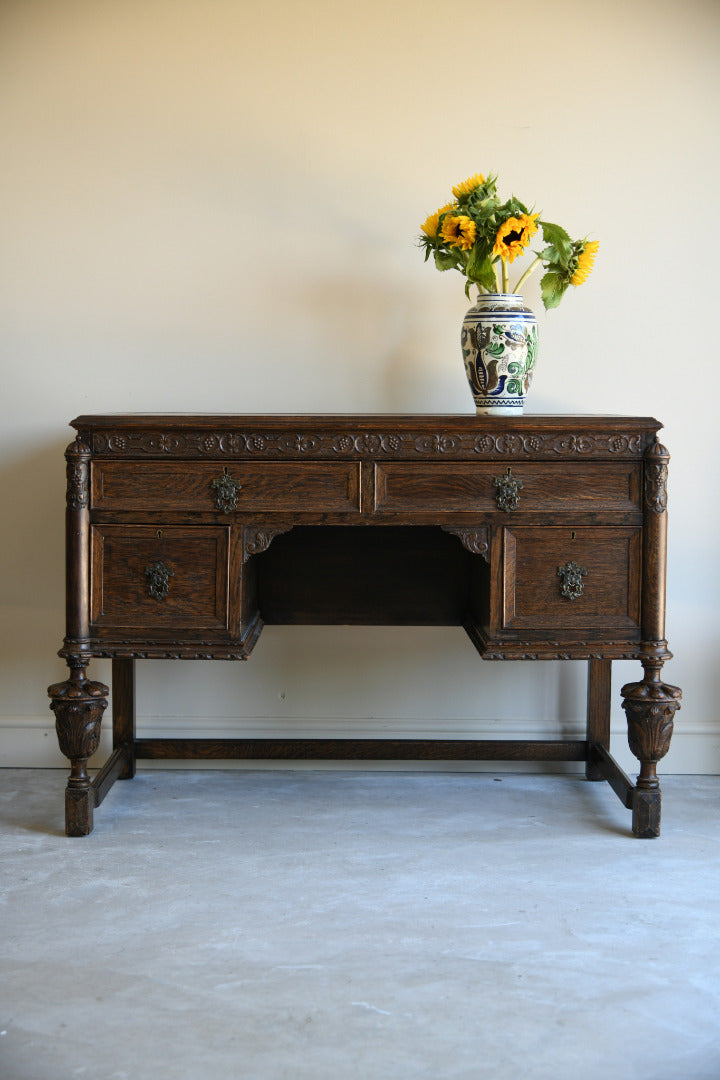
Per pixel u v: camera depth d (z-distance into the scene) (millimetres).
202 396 3158
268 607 3094
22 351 3148
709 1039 1786
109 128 3098
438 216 2834
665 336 3133
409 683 3215
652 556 2600
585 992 1931
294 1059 1718
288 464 2588
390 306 3135
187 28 3076
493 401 2775
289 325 3143
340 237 3121
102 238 3121
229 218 3117
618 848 2609
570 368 3143
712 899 2326
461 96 3090
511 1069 1697
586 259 2855
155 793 2996
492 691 3215
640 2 3064
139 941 2107
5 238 3123
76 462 2588
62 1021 1823
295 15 3070
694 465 3160
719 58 3070
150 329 3143
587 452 2588
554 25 3074
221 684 3219
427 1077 1675
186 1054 1730
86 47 3078
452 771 3221
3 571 3193
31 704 3217
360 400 3154
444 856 2549
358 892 2342
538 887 2377
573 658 2621
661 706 2633
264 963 2023
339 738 3209
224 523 2598
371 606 3092
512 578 2613
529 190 3109
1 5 3062
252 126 3094
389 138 3098
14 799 2941
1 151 3104
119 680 3082
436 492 2594
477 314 2764
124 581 2619
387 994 1915
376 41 3078
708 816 2842
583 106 3090
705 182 3098
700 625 3193
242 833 2691
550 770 3215
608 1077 1681
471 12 3072
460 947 2094
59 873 2432
